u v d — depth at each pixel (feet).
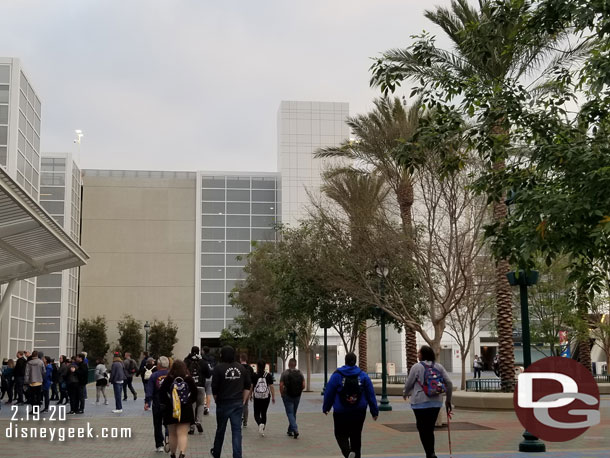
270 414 74.54
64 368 86.28
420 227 78.74
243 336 173.68
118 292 237.66
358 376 31.99
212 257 242.17
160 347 224.53
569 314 118.52
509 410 74.59
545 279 121.80
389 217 90.12
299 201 245.24
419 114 86.53
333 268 83.05
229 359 37.58
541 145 32.58
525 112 34.55
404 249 72.33
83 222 239.09
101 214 240.73
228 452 44.47
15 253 73.67
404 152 36.27
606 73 30.55
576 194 30.07
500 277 81.20
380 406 79.87
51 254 81.30
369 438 51.70
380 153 85.20
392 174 84.48
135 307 237.45
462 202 73.10
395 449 45.24
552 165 32.14
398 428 58.95
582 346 129.08
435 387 32.86
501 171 35.60
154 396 43.93
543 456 40.16
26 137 139.44
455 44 75.56
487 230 34.30
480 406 75.77
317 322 119.14
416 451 44.09
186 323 238.68
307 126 250.37
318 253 95.09
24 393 90.12
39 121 152.76
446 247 70.79
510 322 81.71
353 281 80.69
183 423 35.55
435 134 35.27
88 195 240.94
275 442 49.62
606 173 28.94
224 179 246.68
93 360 219.61
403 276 82.17
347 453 31.50
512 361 81.41
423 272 77.10
